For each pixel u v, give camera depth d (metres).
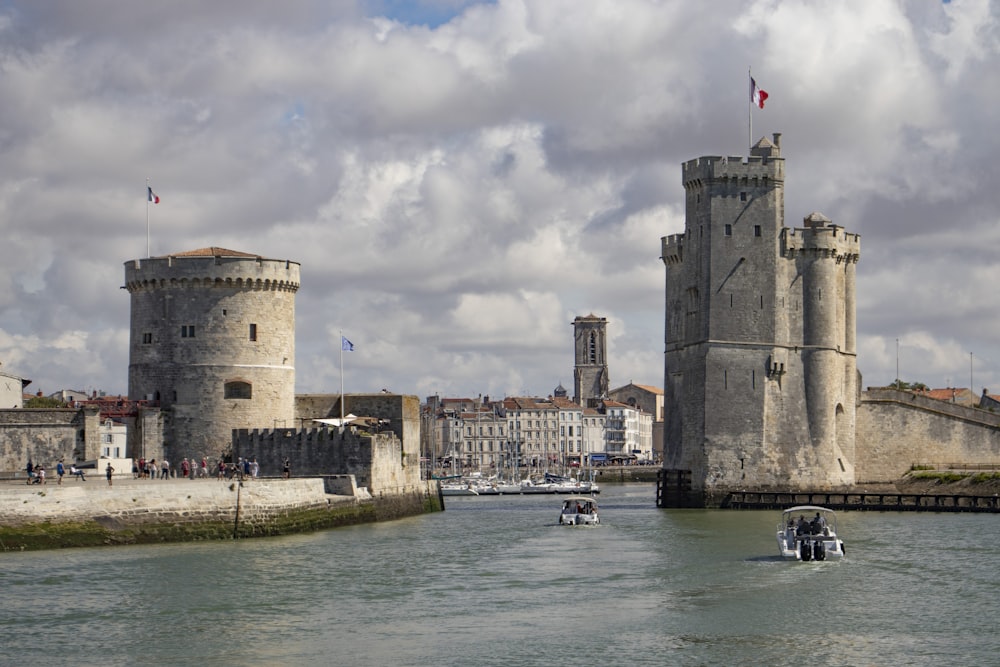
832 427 155.38
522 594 79.38
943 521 128.50
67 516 92.75
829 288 155.50
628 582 84.25
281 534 105.19
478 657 63.84
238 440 130.50
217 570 85.06
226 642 66.12
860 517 135.00
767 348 152.62
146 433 133.12
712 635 68.38
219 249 142.88
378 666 62.25
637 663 63.03
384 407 142.38
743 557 96.81
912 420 162.38
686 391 155.75
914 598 78.25
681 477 154.88
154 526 96.38
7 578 80.56
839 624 71.06
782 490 152.75
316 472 126.69
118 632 67.69
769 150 156.38
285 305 139.12
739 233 152.75
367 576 85.06
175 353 135.25
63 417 123.19
